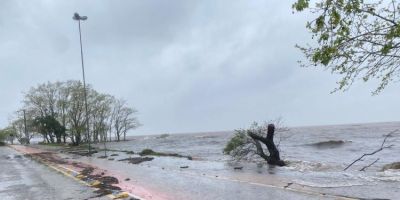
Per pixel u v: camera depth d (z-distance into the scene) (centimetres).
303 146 4638
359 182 1204
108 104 9344
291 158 2805
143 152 3381
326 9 616
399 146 4041
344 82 701
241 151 2309
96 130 8500
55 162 2658
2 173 1977
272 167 1905
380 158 2789
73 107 7644
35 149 5750
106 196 1095
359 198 951
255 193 1076
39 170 2062
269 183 1255
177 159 2536
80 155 3584
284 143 5272
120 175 1645
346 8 611
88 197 1091
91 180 1474
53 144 7681
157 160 2464
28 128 9600
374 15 634
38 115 8444
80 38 3891
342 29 627
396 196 964
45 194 1188
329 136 7362
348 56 662
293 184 1213
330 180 1275
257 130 2288
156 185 1305
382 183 1165
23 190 1311
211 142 7169
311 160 2577
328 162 2431
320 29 637
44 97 8400
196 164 2106
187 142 8088
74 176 1670
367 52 659
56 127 8069
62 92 8194
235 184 1266
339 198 957
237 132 2323
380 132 8462
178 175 1584
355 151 3669
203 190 1166
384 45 638
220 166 1964
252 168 1850
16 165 2538
